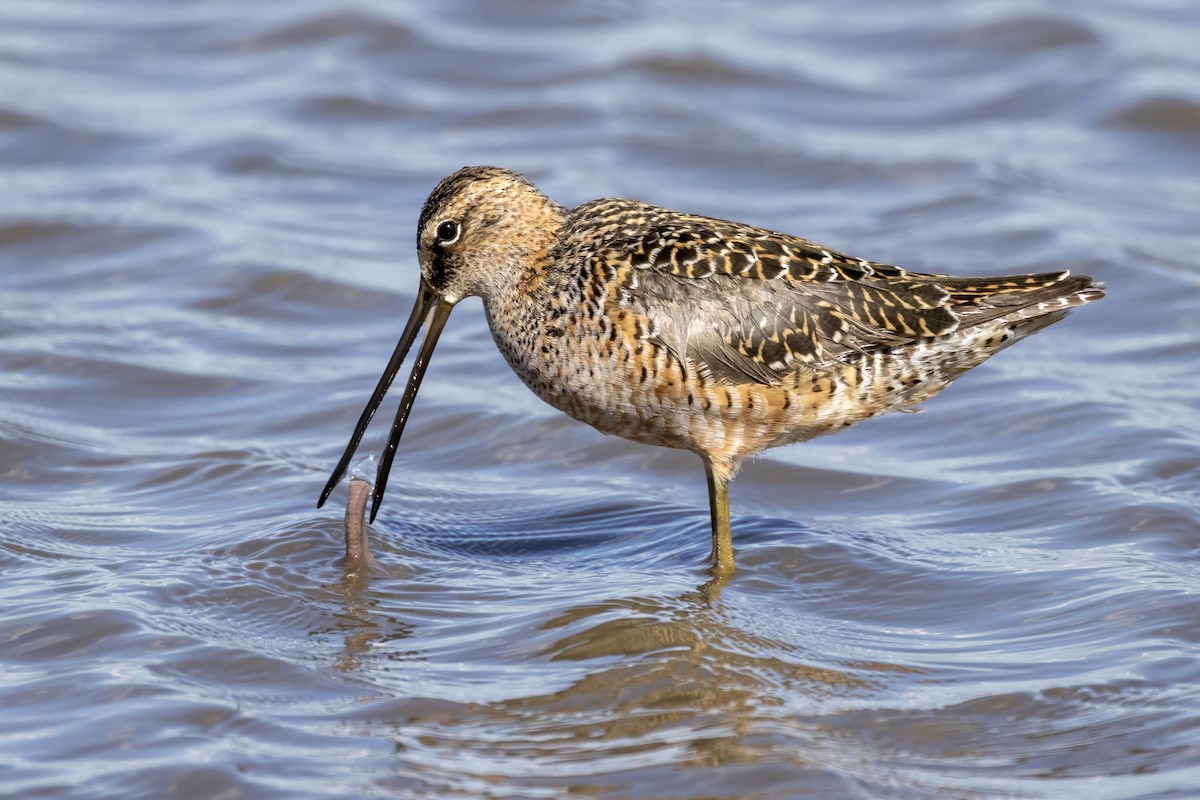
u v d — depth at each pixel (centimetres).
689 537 1300
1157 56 2342
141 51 2442
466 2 2552
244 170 2097
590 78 2345
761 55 2411
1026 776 916
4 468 1387
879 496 1383
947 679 1036
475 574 1211
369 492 1245
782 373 1179
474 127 2242
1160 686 1011
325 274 1805
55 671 1023
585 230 1223
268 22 2481
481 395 1569
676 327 1170
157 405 1537
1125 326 1702
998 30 2442
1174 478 1354
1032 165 2102
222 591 1148
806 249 1204
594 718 984
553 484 1416
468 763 929
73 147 2136
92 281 1800
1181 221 1953
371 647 1080
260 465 1395
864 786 901
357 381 1590
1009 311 1199
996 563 1218
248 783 898
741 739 955
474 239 1223
